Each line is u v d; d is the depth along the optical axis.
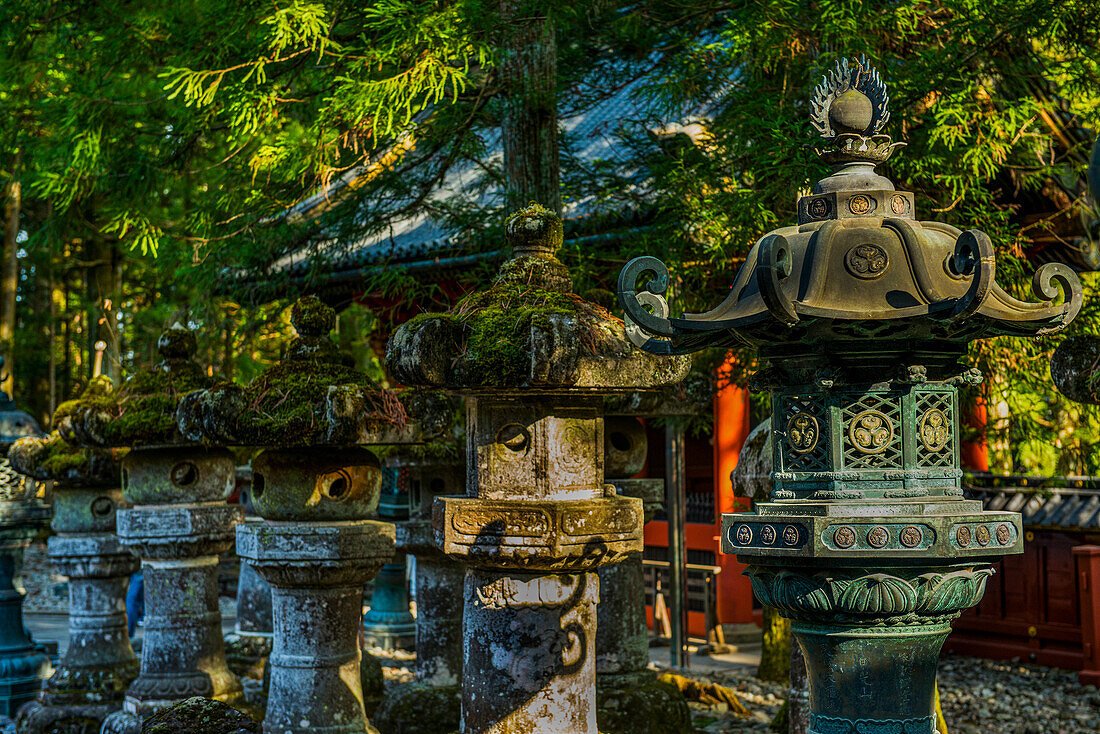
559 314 3.88
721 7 7.30
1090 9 5.66
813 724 3.15
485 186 8.17
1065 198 7.89
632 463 6.41
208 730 5.42
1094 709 8.25
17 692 9.06
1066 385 4.28
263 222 7.89
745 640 11.02
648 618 12.08
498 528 4.00
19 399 25.17
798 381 3.14
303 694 5.20
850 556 2.87
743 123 6.23
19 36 6.66
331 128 6.00
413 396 5.12
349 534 5.14
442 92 5.82
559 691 4.10
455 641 6.86
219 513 6.71
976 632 10.47
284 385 5.06
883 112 3.24
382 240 10.06
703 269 7.05
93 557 7.77
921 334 2.94
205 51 6.04
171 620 6.72
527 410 4.11
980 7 5.63
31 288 24.41
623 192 7.77
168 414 6.30
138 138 6.84
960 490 3.14
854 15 5.83
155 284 16.28
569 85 8.00
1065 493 9.92
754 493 6.48
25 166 7.05
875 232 2.97
